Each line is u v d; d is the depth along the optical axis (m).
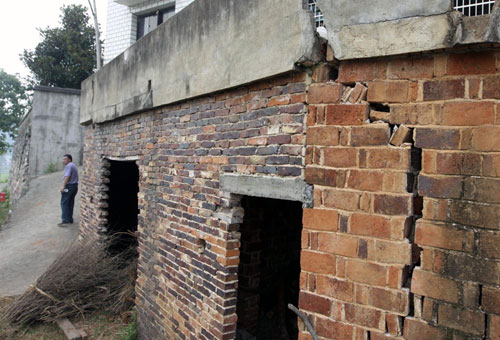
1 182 29.47
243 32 3.05
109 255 6.64
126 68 5.27
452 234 2.09
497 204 1.99
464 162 2.08
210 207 3.59
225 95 3.41
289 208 5.21
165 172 4.43
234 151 3.27
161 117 4.54
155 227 4.64
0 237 9.41
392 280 2.23
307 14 2.49
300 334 2.55
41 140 14.31
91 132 7.20
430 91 2.17
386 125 2.29
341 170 2.41
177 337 4.05
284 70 2.64
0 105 27.27
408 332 2.18
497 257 1.98
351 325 2.35
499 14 1.91
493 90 2.02
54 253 8.24
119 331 5.23
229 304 3.39
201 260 3.72
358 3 2.30
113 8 9.70
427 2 2.08
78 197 12.02
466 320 2.04
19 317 5.39
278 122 2.81
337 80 2.46
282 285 5.00
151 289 4.70
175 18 4.09
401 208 2.22
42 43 19.50
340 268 2.39
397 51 2.19
